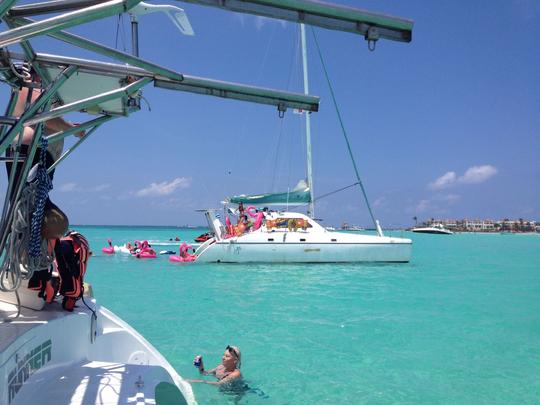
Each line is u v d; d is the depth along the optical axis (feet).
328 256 53.83
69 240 8.75
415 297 33.06
